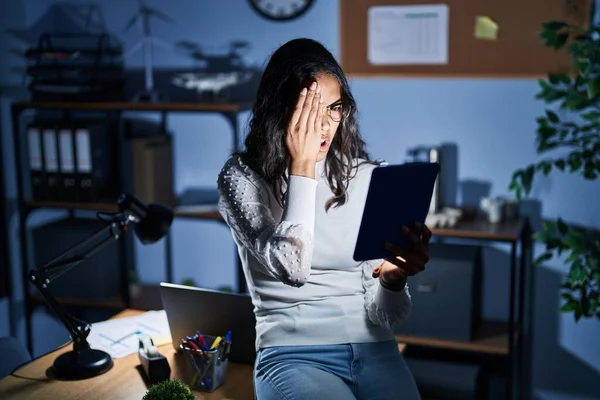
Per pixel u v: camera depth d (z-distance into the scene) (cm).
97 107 335
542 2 316
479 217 331
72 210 381
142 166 341
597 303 282
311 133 171
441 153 321
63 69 348
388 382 180
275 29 349
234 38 354
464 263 305
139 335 225
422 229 169
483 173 337
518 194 296
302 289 185
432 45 331
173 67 364
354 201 189
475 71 329
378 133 346
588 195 324
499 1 321
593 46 269
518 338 327
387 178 160
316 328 183
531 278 338
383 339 187
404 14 332
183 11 358
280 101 178
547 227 291
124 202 218
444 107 336
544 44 318
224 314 203
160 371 196
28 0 361
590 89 264
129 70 369
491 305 346
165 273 383
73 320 205
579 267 278
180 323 209
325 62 178
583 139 288
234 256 372
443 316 311
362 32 338
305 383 172
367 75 340
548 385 345
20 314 379
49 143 346
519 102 327
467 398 309
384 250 169
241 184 183
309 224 171
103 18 368
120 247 349
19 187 351
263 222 179
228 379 199
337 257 187
